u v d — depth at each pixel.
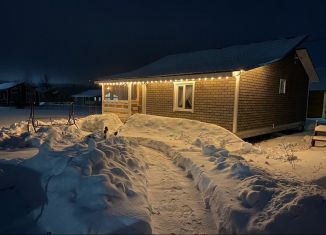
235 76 9.55
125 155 5.51
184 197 4.34
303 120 15.93
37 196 3.63
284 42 13.91
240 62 11.76
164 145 8.16
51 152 4.60
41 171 4.20
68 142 7.08
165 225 3.39
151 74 13.58
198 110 11.64
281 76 13.09
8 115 23.98
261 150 7.97
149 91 14.33
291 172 5.63
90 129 12.55
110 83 16.14
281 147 9.47
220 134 9.31
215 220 3.49
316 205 3.28
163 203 4.06
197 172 5.17
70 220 2.97
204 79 11.32
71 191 3.45
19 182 4.07
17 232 3.00
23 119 19.64
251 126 11.02
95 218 2.93
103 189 3.34
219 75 9.67
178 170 5.97
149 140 8.94
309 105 21.47
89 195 3.29
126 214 3.11
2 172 4.43
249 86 10.72
